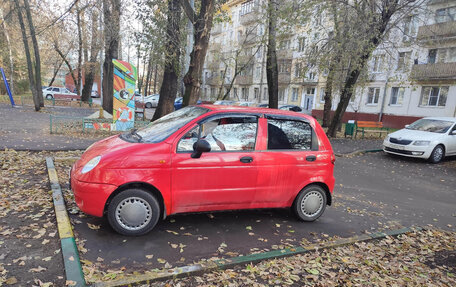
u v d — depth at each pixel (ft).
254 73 121.70
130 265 10.50
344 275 11.32
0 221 12.71
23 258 10.16
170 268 10.48
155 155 12.44
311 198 15.78
